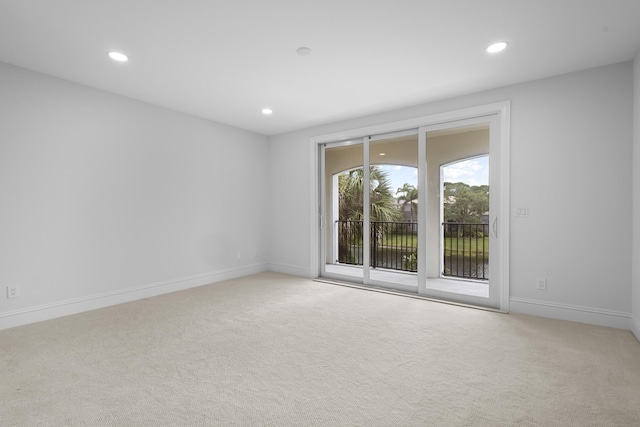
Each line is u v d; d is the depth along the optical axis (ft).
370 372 6.79
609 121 9.21
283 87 11.02
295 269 16.88
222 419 5.24
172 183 13.47
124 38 7.85
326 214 16.11
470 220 11.84
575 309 9.73
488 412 5.41
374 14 6.91
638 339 8.25
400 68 9.55
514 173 10.64
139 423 5.12
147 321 9.86
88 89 10.89
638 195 8.43
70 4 6.46
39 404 5.62
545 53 8.62
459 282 12.23
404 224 13.42
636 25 7.26
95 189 11.09
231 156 15.94
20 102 9.43
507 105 10.69
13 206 9.32
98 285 11.19
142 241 12.46
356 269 15.15
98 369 6.88
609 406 5.54
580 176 9.62
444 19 7.10
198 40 7.97
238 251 16.34
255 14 6.89
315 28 7.47
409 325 9.53
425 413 5.39
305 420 5.22
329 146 15.85
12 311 9.31
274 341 8.39
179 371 6.82
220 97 11.98
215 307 11.28
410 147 13.26
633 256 8.84
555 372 6.72
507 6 6.62
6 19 6.97
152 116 12.75
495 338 8.54
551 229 10.07
